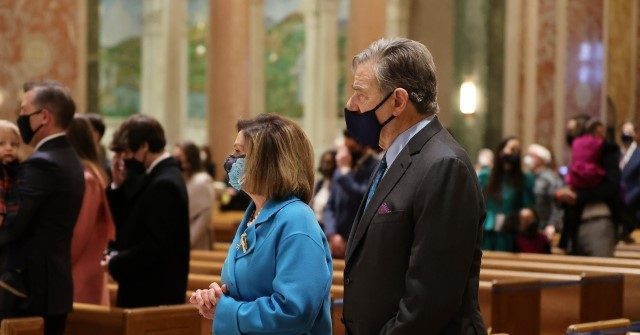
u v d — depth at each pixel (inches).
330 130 1117.7
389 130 177.8
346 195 444.1
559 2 784.3
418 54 175.6
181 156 438.0
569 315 355.3
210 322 316.8
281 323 173.2
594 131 466.6
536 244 492.4
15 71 512.1
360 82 176.1
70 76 532.4
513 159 486.0
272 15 1137.4
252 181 182.1
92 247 305.3
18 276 257.0
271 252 178.7
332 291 330.0
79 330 277.3
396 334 165.0
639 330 248.4
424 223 166.1
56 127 264.7
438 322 164.2
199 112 1105.4
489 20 765.3
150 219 290.4
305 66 1127.6
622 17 925.2
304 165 184.4
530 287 329.7
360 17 729.0
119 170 305.6
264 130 183.3
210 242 450.0
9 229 255.9
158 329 273.9
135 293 293.9
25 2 516.7
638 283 370.0
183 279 297.0
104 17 1042.7
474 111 764.0
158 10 1055.0
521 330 328.5
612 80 918.4
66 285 263.1
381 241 170.9
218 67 717.9
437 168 167.8
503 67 764.6
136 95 1058.1
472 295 170.6
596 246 461.1
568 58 792.3
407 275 166.4
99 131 347.9
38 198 256.1
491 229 489.1
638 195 505.7
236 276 181.8
